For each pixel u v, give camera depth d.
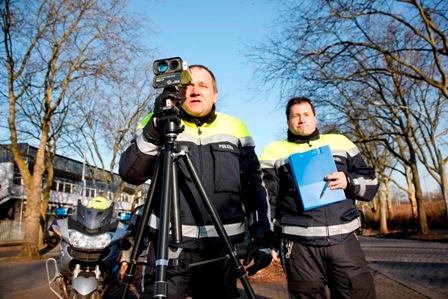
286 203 3.06
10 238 28.59
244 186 2.44
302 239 2.88
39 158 14.57
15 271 9.88
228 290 2.21
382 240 22.84
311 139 3.24
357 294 2.76
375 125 23.67
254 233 2.22
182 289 2.08
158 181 2.10
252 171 2.45
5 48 13.87
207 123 2.39
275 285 6.98
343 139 3.26
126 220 4.41
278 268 8.48
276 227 3.11
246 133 2.56
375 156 33.62
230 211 2.27
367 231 36.75
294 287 2.88
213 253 2.20
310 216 2.88
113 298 5.09
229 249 1.85
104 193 26.52
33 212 14.05
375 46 14.42
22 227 29.95
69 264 3.94
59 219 4.27
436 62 13.70
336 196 2.85
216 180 2.23
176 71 1.89
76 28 14.05
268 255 2.18
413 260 10.88
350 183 2.85
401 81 20.45
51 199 34.19
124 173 2.14
